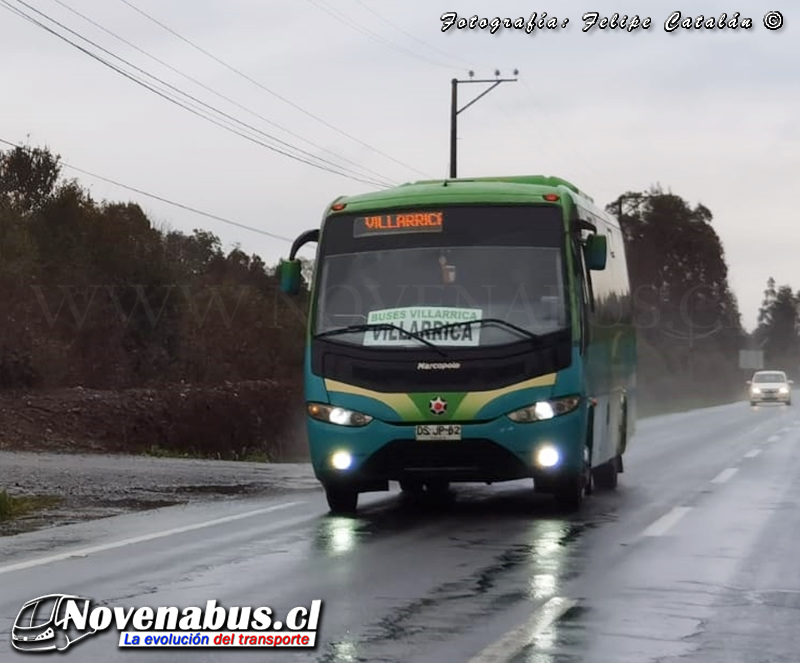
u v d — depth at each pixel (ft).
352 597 32.81
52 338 115.34
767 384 236.43
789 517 50.42
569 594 33.37
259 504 55.98
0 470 69.72
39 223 125.59
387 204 51.80
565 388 49.16
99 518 50.70
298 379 143.43
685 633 28.78
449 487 63.77
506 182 57.62
